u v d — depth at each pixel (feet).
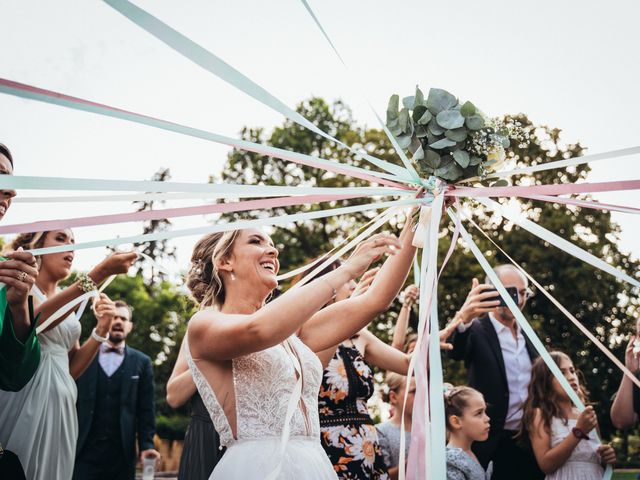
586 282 53.57
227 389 8.05
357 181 63.46
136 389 18.67
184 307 10.43
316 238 66.23
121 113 6.35
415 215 9.16
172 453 51.31
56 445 11.28
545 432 14.16
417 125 8.79
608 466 13.55
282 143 71.87
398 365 13.12
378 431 15.67
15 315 8.98
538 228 8.66
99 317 12.95
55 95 6.01
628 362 14.52
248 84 6.55
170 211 7.35
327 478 8.04
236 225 7.50
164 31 6.04
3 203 10.08
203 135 6.89
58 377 11.55
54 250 7.65
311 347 9.16
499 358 15.39
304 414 8.26
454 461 13.38
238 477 7.62
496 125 8.89
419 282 9.04
